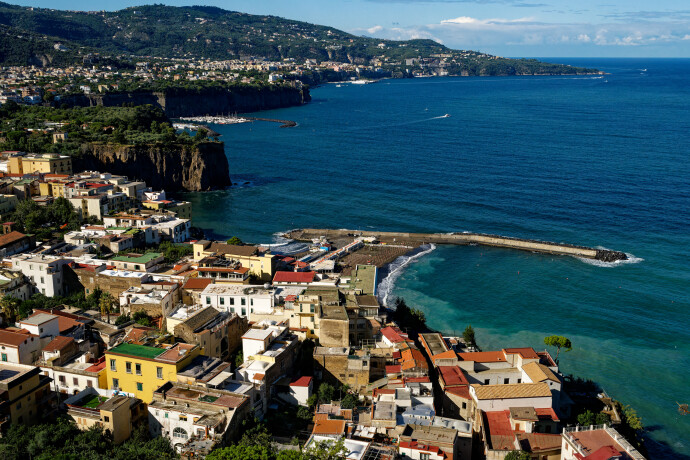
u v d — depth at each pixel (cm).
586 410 13162
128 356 11669
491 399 11838
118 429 10812
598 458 9269
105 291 18238
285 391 12606
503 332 18525
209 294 16250
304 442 10988
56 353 12694
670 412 14625
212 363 11981
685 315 19825
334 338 14712
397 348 14600
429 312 19825
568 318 19562
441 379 13100
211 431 10250
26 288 17975
